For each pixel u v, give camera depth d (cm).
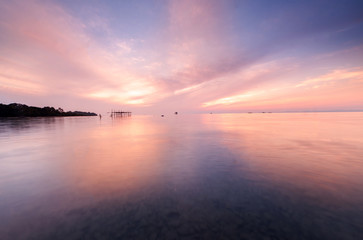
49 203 379
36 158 727
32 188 451
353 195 399
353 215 325
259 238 272
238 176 522
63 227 301
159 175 535
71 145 998
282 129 1727
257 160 682
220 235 279
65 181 493
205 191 429
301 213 334
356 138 1145
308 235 277
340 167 589
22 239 275
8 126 2244
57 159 711
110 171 571
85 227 300
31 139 1220
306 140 1098
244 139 1171
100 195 412
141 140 1166
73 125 2491
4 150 876
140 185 465
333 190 426
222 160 687
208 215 332
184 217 327
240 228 295
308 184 461
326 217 321
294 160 675
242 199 390
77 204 374
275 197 397
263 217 324
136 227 299
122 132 1631
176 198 396
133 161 680
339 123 2306
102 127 2175
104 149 895
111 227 299
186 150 862
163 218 324
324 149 852
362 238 271
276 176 518
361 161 655
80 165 633
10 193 425
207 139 1188
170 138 1247
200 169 586
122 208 357
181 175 534
